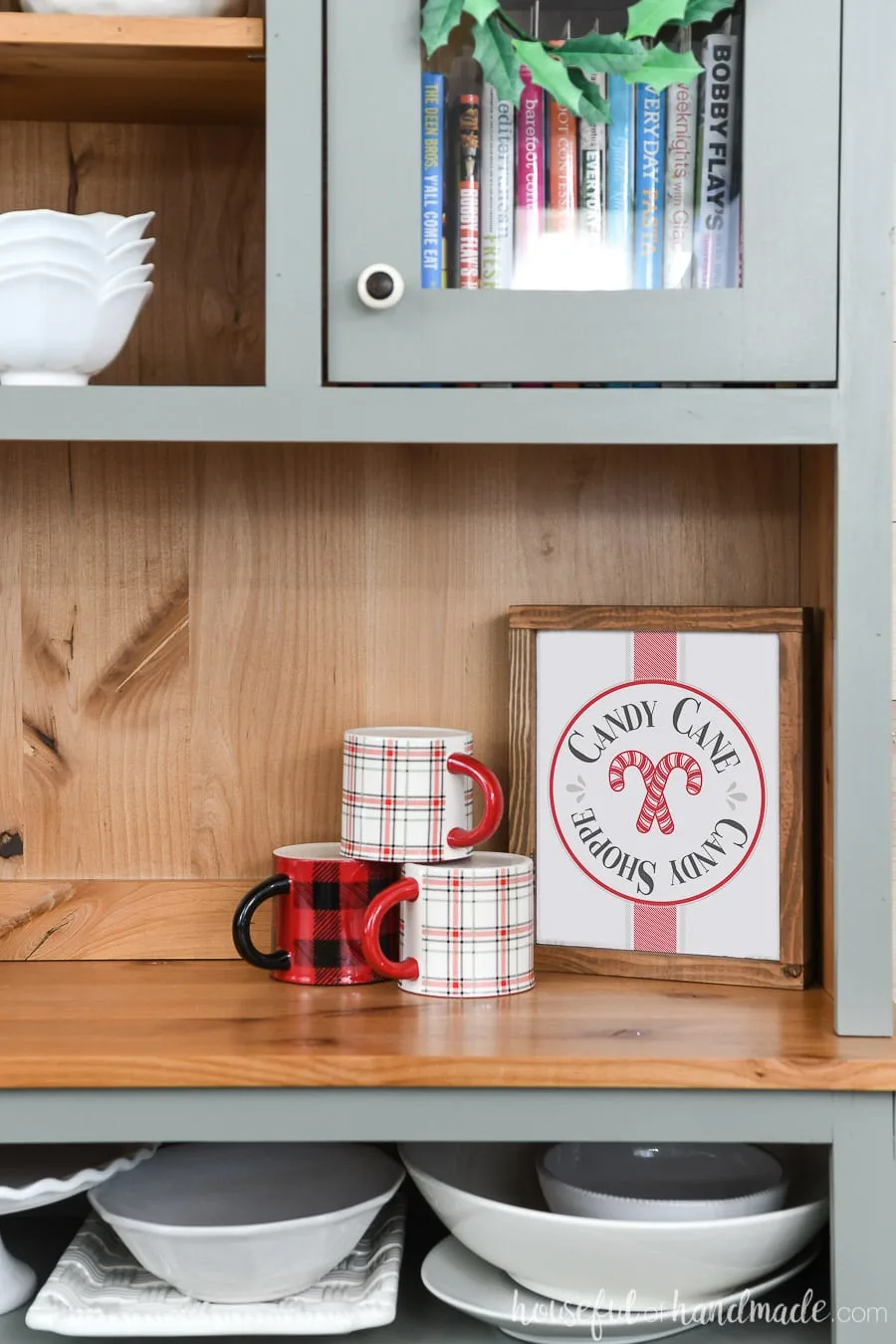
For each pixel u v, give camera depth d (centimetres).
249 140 119
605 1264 92
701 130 95
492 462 121
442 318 95
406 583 121
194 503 120
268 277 95
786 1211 92
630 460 120
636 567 120
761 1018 99
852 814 95
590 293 95
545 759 113
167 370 119
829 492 105
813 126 94
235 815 121
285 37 94
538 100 95
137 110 115
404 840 107
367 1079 89
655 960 110
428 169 95
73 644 120
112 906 119
